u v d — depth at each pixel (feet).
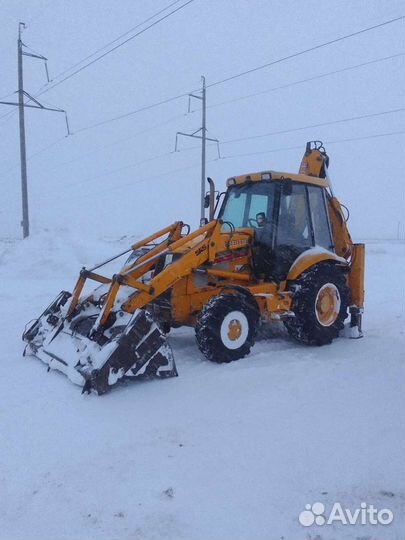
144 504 9.45
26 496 9.76
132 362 15.03
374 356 18.48
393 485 9.97
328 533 8.66
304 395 14.56
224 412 13.44
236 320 17.83
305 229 21.13
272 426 12.57
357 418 12.96
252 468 10.63
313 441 11.76
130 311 16.51
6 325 23.89
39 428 12.57
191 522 8.93
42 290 34.47
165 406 13.85
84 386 14.60
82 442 11.85
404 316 25.90
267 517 9.07
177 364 17.53
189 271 17.90
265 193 20.56
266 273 20.08
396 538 8.54
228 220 21.77
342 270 22.07
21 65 66.85
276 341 21.06
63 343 17.08
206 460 10.96
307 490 9.86
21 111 66.85
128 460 11.00
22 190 66.85
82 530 8.78
